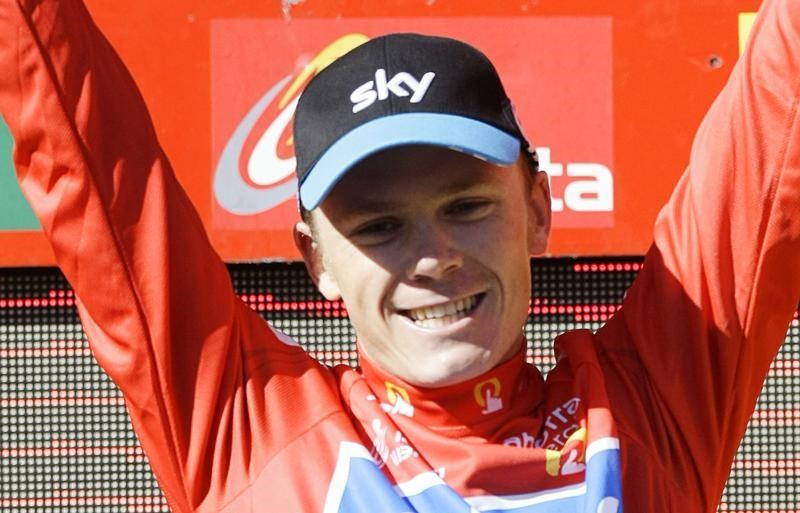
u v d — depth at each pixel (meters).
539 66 12.09
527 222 8.01
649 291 8.18
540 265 12.55
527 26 12.09
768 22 7.78
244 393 7.84
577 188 12.09
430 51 7.70
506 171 7.56
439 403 7.77
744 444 12.68
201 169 12.13
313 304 12.55
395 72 7.60
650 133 12.08
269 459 7.56
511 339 7.68
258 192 12.13
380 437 7.64
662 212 8.35
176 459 7.73
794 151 7.63
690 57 12.09
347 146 7.39
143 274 7.77
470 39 12.08
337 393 7.98
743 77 7.82
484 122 7.49
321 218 7.75
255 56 12.15
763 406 12.66
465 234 7.45
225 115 12.14
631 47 12.10
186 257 7.88
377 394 8.01
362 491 7.36
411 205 7.41
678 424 7.76
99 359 7.88
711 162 7.95
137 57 12.13
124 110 7.92
